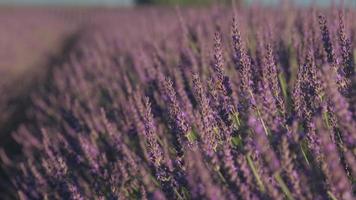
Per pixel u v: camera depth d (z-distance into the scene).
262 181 0.87
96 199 1.07
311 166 0.88
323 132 0.81
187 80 1.23
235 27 1.01
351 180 0.89
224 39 1.47
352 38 1.25
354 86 0.89
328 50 1.09
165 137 1.12
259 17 1.92
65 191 1.09
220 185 0.87
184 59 1.40
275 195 0.84
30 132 1.77
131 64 1.90
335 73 0.98
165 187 0.97
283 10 1.85
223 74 1.00
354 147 0.85
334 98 0.84
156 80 1.27
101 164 1.15
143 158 1.16
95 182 1.12
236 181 0.86
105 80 1.75
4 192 1.49
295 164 0.87
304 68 0.98
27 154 1.46
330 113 0.92
